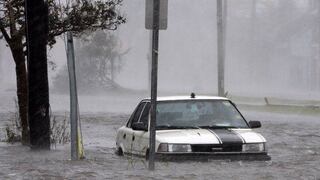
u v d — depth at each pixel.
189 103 27.98
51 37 35.59
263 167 24.89
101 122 59.94
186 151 24.81
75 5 35.56
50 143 33.94
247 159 25.17
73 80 27.44
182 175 22.47
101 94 143.88
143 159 26.50
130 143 28.53
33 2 30.56
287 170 24.39
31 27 30.61
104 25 36.72
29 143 33.41
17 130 42.00
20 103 35.50
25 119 35.44
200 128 26.75
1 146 34.69
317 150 35.53
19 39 34.97
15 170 24.25
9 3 34.12
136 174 22.86
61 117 64.12
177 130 26.52
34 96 30.70
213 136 25.28
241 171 23.61
